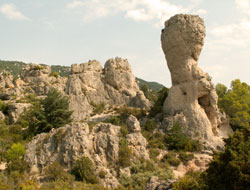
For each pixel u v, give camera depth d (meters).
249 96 50.22
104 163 31.44
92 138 33.50
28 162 31.61
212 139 40.12
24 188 24.33
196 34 43.09
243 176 15.79
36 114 45.84
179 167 34.22
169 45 44.53
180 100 44.03
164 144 39.12
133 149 33.97
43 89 65.56
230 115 49.28
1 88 68.94
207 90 43.09
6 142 42.38
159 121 44.25
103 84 68.12
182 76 44.16
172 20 44.34
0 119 55.09
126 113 53.38
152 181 22.62
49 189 24.81
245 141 17.84
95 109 62.28
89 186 26.36
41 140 33.78
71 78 66.62
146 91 86.56
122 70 70.31
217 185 16.98
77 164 29.19
